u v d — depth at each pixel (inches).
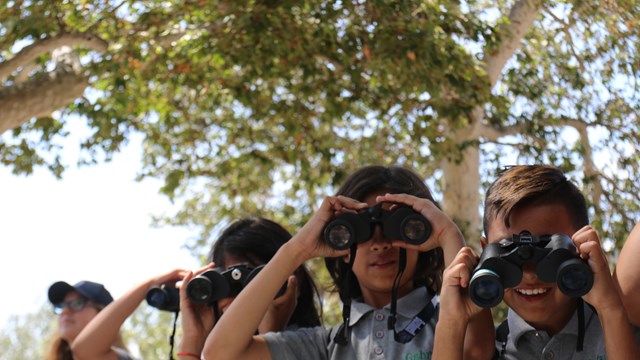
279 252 178.1
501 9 570.9
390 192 191.5
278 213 665.6
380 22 488.4
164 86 582.6
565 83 550.3
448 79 503.5
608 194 570.6
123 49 482.0
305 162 589.6
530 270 154.5
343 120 601.9
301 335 185.3
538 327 161.6
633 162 555.8
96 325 236.2
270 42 490.9
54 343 259.8
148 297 227.9
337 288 194.2
